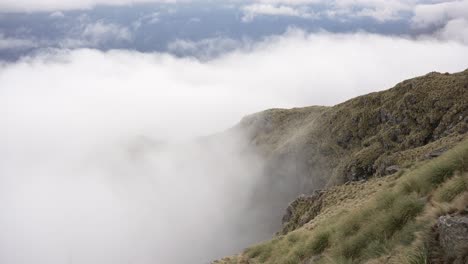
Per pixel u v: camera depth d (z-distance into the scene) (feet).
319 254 45.83
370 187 105.19
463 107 302.25
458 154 36.11
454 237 22.98
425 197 34.91
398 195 39.70
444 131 298.56
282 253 61.52
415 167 72.23
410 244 27.20
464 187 30.35
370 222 38.40
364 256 33.22
